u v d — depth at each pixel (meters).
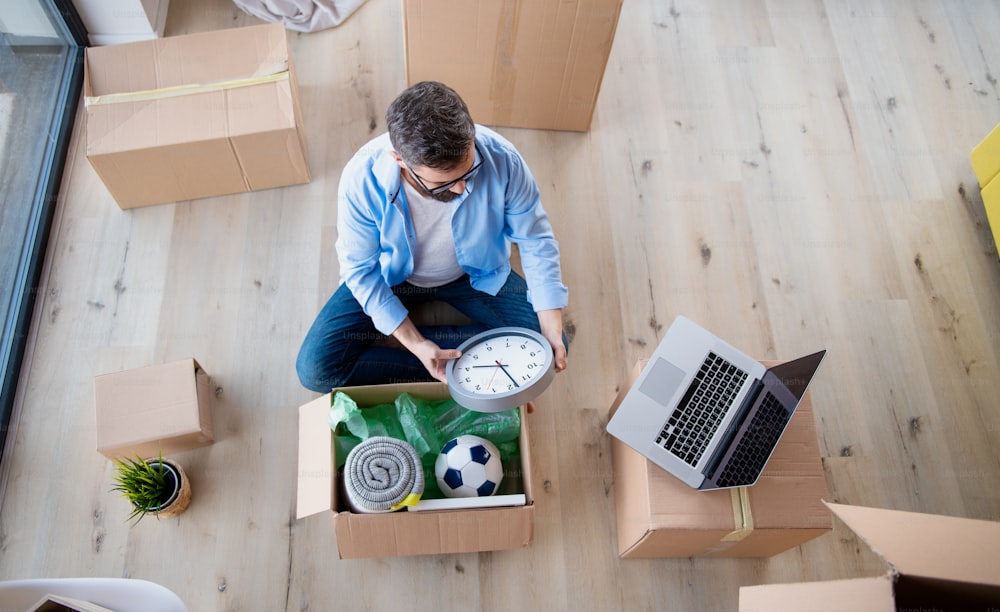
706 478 1.51
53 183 2.08
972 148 2.33
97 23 2.23
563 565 1.76
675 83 2.38
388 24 2.40
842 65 2.45
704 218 2.18
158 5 2.31
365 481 1.49
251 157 1.99
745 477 1.50
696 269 2.12
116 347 1.93
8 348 1.88
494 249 1.66
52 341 1.93
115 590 1.37
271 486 1.81
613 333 2.03
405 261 1.64
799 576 1.78
